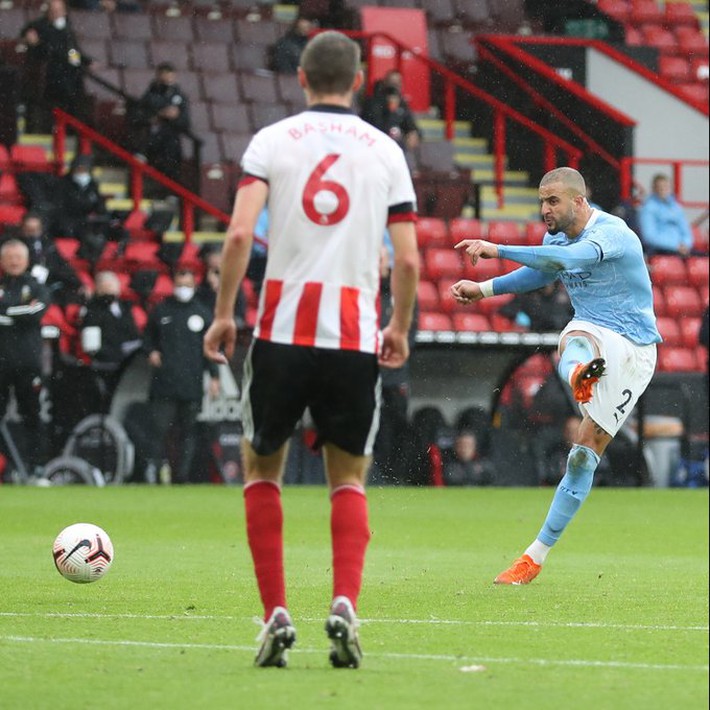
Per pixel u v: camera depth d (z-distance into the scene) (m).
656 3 108.44
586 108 92.25
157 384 64.00
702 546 42.91
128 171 84.88
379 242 19.28
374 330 19.27
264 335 19.08
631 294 31.05
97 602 26.88
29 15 91.38
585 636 22.67
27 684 17.81
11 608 25.89
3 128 80.94
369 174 19.16
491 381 70.94
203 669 18.92
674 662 19.97
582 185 31.05
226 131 89.06
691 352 81.88
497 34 101.88
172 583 30.41
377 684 17.78
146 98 83.25
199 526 46.56
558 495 31.03
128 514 50.62
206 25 96.12
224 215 80.31
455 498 61.69
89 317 64.31
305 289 18.97
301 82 19.86
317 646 21.27
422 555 38.97
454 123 97.56
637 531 48.16
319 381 19.03
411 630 23.23
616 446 72.25
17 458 63.84
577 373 29.72
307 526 47.94
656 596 28.84
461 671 18.88
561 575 33.44
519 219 91.06
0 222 73.38
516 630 23.34
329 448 19.44
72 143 85.62
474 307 79.56
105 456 64.94
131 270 75.19
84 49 91.00
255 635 22.39
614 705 16.62
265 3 101.00
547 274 31.02
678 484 72.75
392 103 85.50
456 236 82.56
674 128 95.31
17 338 62.00
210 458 66.69
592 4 103.81
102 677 18.28
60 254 68.25
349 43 19.62
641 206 84.25
